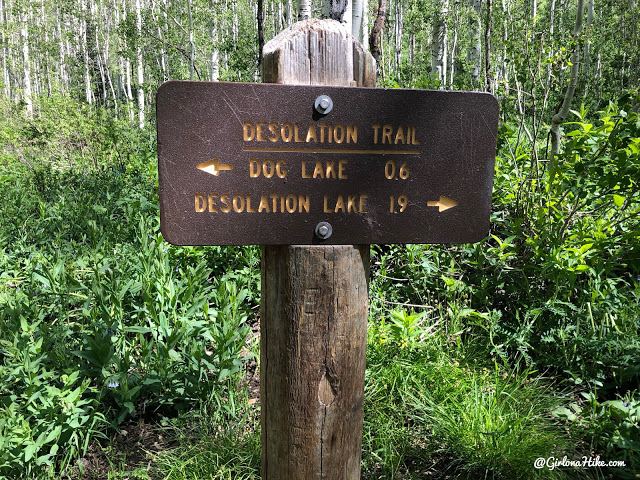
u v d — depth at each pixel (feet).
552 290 10.62
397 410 8.31
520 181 12.51
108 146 33.19
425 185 5.13
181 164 4.70
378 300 10.91
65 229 15.49
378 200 5.07
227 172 4.77
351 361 5.40
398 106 4.93
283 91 4.72
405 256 12.16
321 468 5.51
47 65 99.19
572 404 8.59
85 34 105.19
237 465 7.36
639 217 10.56
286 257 5.11
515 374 9.50
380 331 9.63
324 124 4.84
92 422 7.88
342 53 4.96
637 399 8.56
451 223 5.25
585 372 9.26
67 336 9.54
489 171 5.22
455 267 11.98
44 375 7.70
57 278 11.07
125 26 61.62
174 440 8.38
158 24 62.03
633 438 7.54
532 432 7.64
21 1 98.53
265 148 4.78
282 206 4.92
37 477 7.06
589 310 9.53
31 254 13.61
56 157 35.42
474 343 9.92
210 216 4.82
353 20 21.11
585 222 11.13
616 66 62.54
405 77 31.89
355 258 5.21
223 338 8.78
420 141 5.04
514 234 11.45
